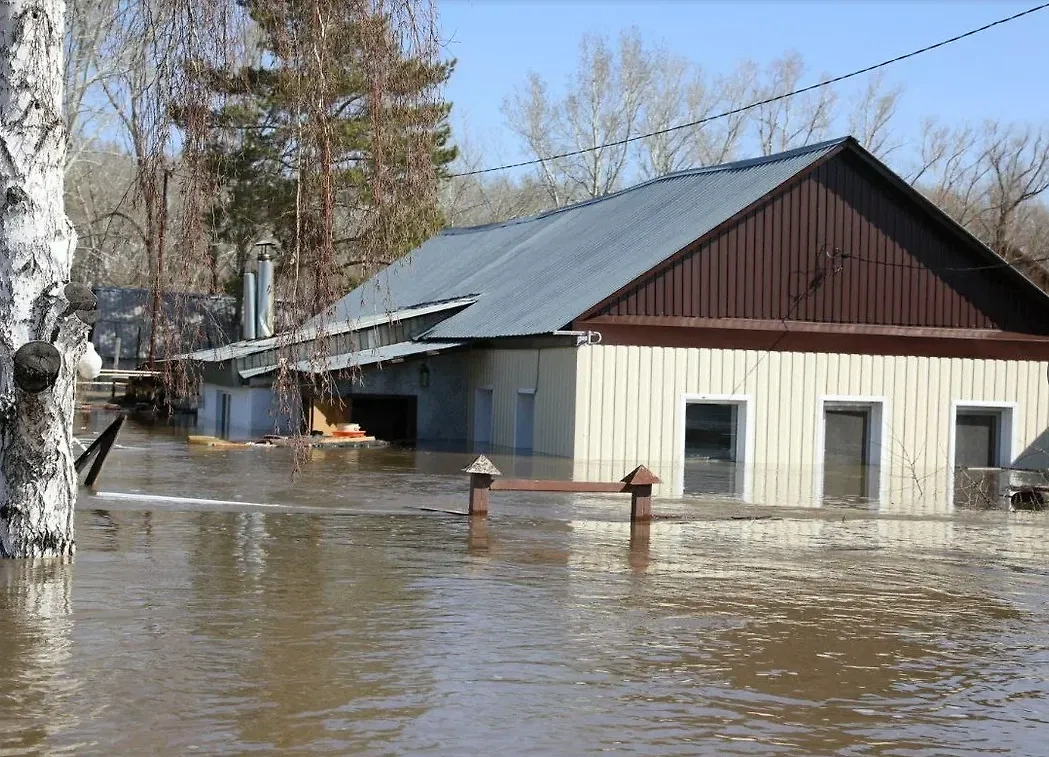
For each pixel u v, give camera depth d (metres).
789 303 31.56
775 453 31.55
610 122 82.25
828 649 9.29
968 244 32.78
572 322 29.91
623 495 20.47
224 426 40.78
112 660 8.27
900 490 24.41
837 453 32.34
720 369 31.03
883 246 32.38
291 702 7.48
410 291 47.31
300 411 14.80
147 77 13.85
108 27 14.47
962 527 17.61
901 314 32.50
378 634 9.23
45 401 11.73
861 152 31.81
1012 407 33.41
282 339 14.59
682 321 30.64
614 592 11.18
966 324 33.00
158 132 13.86
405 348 36.88
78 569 11.46
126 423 41.94
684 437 30.73
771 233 31.45
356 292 50.31
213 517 15.82
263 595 10.55
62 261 11.92
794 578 12.34
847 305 32.09
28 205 11.69
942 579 12.63
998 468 32.84
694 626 9.87
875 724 7.48
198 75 13.53
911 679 8.54
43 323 11.73
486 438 36.47
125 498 17.80
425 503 18.44
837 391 32.03
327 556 12.76
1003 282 33.25
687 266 30.78
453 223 80.12
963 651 9.40
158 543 13.25
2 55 11.62
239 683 7.84
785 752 6.89
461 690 7.85
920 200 32.22
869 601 11.24
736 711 7.63
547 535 14.99
